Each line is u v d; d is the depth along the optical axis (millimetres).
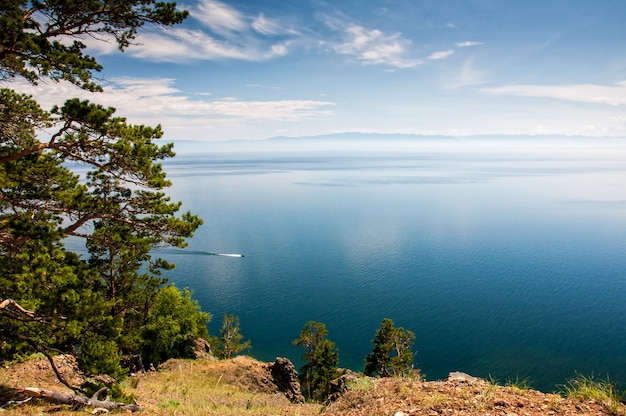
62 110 10719
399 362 46500
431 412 6344
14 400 10906
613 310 109125
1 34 9391
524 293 125250
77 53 11523
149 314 42875
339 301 116812
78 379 15234
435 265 163625
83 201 12195
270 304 114062
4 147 11570
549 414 5785
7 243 10969
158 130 12945
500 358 80000
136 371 29922
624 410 5527
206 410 11938
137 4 11398
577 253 183375
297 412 9945
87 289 11469
